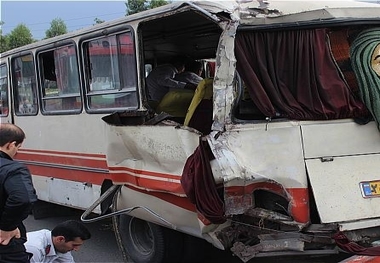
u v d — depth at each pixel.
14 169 3.46
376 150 4.16
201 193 3.91
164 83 5.68
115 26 5.37
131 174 4.93
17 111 7.78
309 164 3.93
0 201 3.43
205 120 4.91
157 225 5.09
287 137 3.96
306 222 3.83
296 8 4.25
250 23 4.09
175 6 4.45
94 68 5.88
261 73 4.10
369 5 4.52
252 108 4.15
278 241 3.97
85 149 6.18
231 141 3.90
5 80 8.13
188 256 5.24
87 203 6.25
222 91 3.89
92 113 5.95
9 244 3.58
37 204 8.08
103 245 6.62
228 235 4.18
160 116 4.65
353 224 3.79
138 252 5.50
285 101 4.07
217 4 4.12
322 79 4.09
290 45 4.14
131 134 4.77
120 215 5.54
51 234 4.12
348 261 3.80
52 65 6.81
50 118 6.88
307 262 4.79
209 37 6.14
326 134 4.03
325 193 3.83
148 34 5.85
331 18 4.19
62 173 6.75
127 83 5.31
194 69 7.38
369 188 3.95
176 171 4.39
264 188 3.94
